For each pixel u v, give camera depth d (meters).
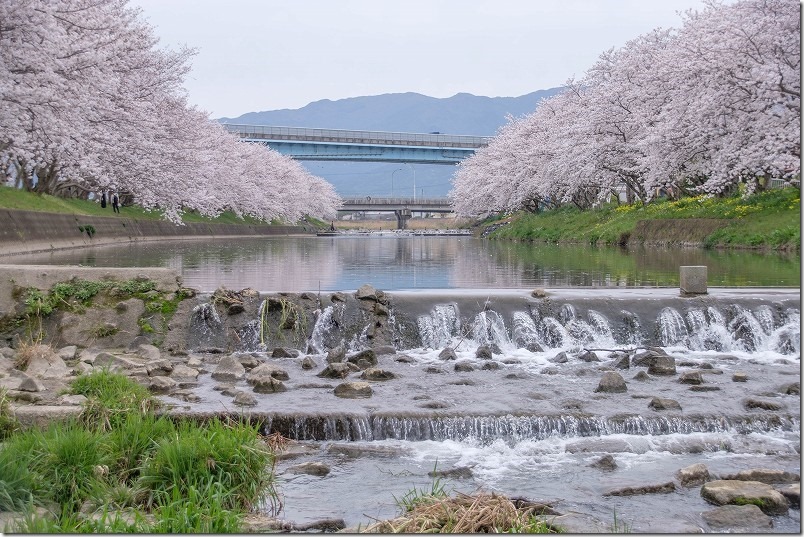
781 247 26.69
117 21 32.56
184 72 41.25
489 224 78.62
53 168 34.62
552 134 53.41
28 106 23.42
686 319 13.24
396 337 13.07
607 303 13.48
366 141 96.56
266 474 6.35
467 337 13.05
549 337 13.14
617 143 43.31
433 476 6.84
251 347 12.69
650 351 11.61
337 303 13.22
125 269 12.69
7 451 5.90
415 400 8.90
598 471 6.99
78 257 24.50
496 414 8.20
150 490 5.80
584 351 12.16
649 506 6.14
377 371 10.22
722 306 13.34
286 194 85.88
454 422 8.05
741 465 7.11
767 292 14.18
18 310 11.83
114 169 34.53
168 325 12.43
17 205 28.42
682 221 33.56
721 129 31.73
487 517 5.32
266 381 9.30
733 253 27.11
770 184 38.91
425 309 13.34
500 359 11.72
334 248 39.09
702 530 5.64
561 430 8.09
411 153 99.44
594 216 46.44
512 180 61.41
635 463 7.22
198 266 23.19
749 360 11.95
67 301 12.12
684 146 33.59
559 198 56.81
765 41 28.16
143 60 35.88
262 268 22.66
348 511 5.98
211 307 12.66
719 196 35.50
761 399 8.84
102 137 29.81
